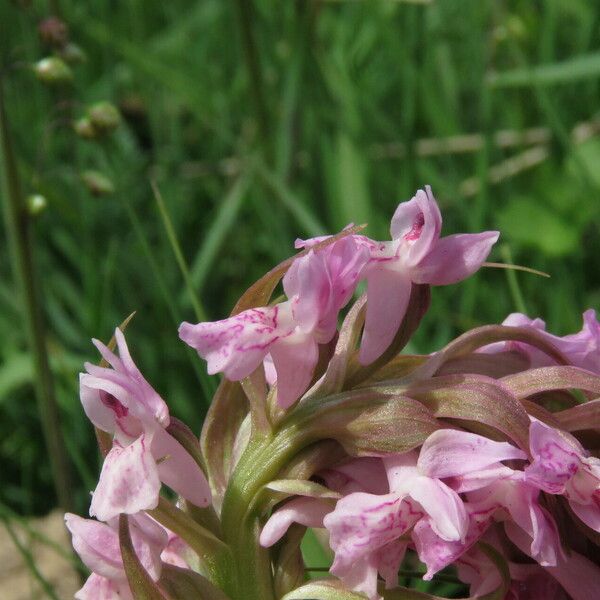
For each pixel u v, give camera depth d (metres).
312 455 0.10
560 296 0.18
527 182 0.22
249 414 0.10
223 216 0.20
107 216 0.22
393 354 0.10
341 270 0.09
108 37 0.22
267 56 0.24
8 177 0.16
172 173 0.23
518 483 0.09
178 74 0.22
